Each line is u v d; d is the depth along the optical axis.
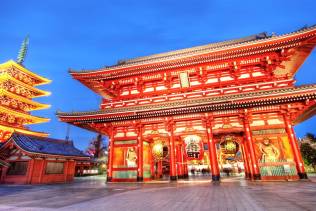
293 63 24.59
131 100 25.77
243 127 20.92
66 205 9.73
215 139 23.62
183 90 25.25
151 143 26.64
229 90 22.45
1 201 11.39
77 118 24.45
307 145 42.50
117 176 23.52
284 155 19.12
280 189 13.02
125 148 24.25
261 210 7.37
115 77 26.83
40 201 11.19
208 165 45.44
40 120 54.03
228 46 22.09
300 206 7.77
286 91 18.33
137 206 9.02
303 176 17.97
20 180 25.92
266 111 20.36
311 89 17.80
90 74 26.64
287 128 19.61
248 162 23.20
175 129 23.22
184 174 27.03
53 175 28.62
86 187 19.36
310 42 20.88
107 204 9.75
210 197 10.88
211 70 24.56
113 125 25.09
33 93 54.91
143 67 25.08
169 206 8.80
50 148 30.06
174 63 24.25
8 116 47.47
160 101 24.66
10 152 27.67
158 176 29.81
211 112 21.83
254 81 23.05
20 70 50.78
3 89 44.69
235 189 13.89
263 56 22.66
